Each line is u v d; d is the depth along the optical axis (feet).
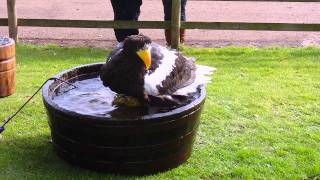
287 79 14.11
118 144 9.52
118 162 9.70
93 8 22.62
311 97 13.01
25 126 11.52
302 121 11.91
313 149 10.77
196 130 10.29
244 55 15.99
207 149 10.77
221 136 11.27
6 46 12.55
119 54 9.76
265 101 12.80
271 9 22.86
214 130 11.48
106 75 9.86
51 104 9.81
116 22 16.02
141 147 9.60
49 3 23.49
